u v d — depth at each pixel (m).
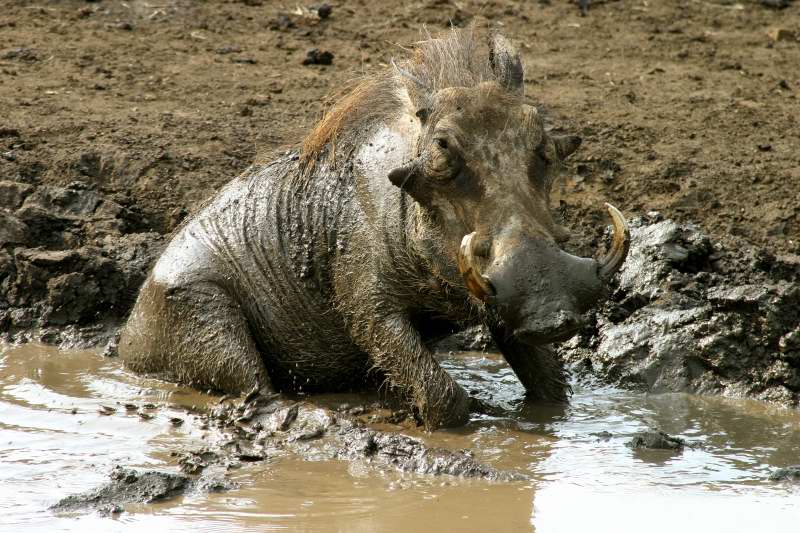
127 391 11.62
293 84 18.67
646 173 15.55
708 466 9.75
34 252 13.47
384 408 11.48
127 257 13.59
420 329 11.43
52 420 10.80
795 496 9.11
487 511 8.82
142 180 15.10
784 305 11.84
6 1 22.00
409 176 9.88
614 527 8.53
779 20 22.91
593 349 12.59
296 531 8.45
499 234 9.34
